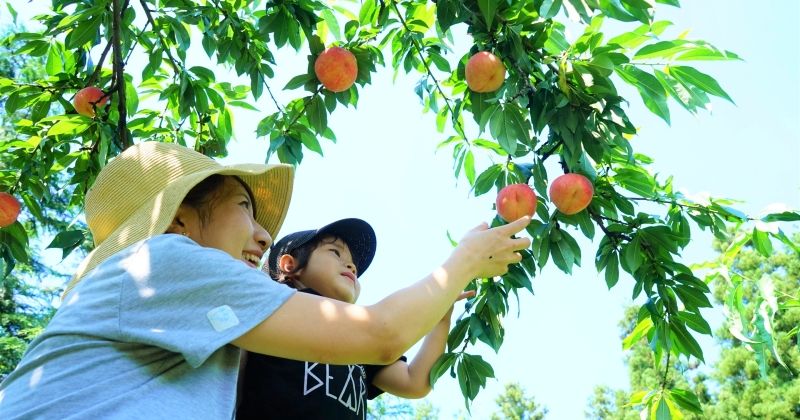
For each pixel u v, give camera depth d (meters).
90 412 1.25
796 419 11.66
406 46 3.14
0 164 4.32
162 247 1.45
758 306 2.66
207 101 3.46
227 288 1.39
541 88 2.38
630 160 2.35
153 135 3.70
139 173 1.70
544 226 2.46
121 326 1.35
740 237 2.77
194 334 1.34
